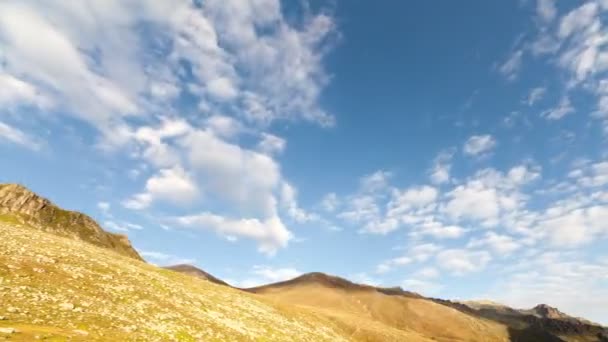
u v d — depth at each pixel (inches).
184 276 3366.1
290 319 3366.1
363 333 6067.9
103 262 2330.2
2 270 1525.6
